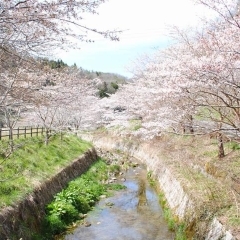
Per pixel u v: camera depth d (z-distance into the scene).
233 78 7.33
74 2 4.52
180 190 14.34
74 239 12.53
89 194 17.72
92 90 32.16
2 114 13.13
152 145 27.38
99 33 5.34
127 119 30.56
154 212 15.56
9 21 4.41
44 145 21.16
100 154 31.00
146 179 22.47
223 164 13.70
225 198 11.23
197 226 10.87
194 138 19.44
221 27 8.13
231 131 7.96
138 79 25.20
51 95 7.96
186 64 7.91
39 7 4.40
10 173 13.43
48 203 14.14
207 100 9.80
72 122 34.62
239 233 8.66
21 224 10.84
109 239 12.50
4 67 5.88
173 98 10.55
